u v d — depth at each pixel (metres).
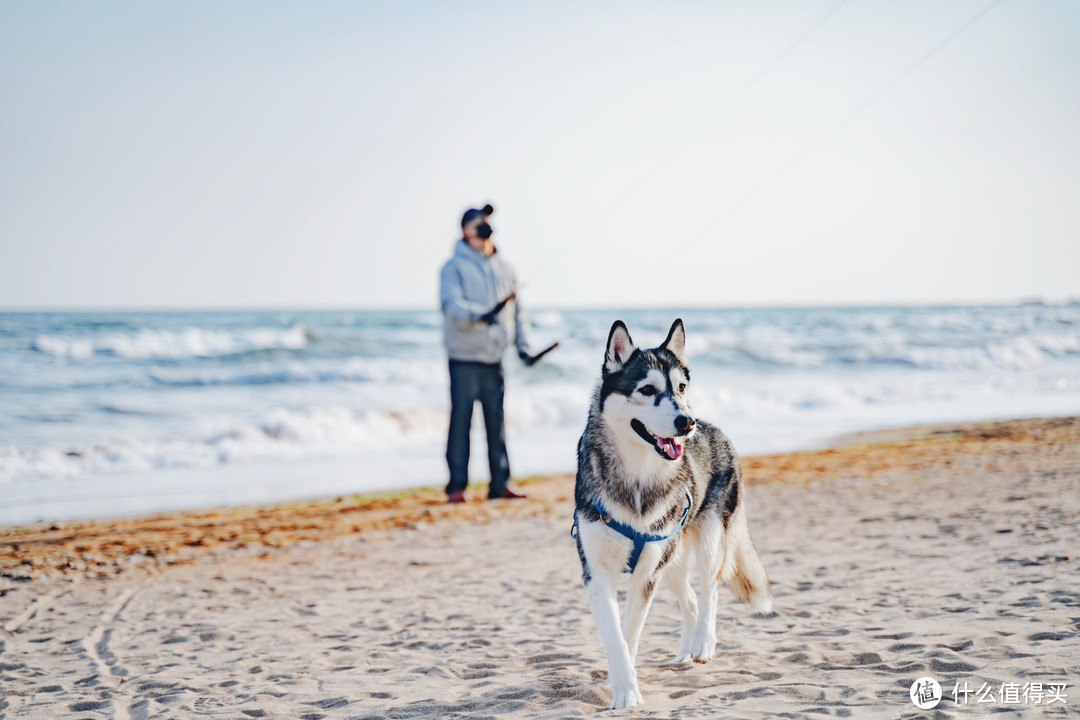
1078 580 5.19
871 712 3.10
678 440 3.79
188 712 3.81
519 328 10.38
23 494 12.09
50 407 18.95
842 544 7.32
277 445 15.94
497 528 9.21
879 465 12.59
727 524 4.58
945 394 23.84
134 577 7.50
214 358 26.34
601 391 4.04
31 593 6.94
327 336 29.28
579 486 4.03
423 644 4.96
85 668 4.82
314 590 6.81
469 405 10.59
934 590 5.33
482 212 9.78
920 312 54.16
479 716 3.46
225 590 6.93
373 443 16.86
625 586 6.67
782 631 4.73
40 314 44.38
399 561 7.82
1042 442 13.91
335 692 4.03
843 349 34.06
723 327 42.88
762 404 22.17
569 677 4.01
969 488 9.91
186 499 11.70
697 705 3.39
